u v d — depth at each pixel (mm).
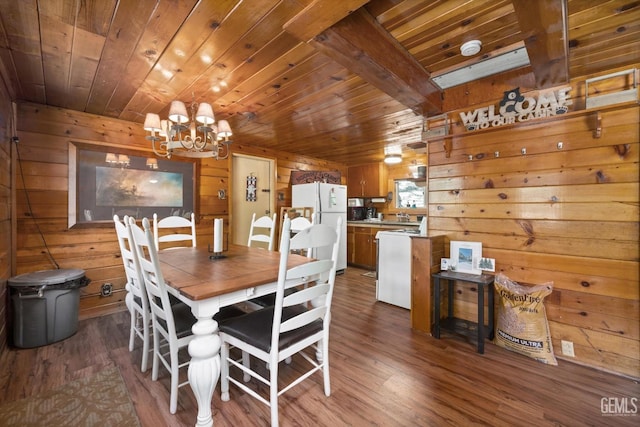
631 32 1611
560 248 2049
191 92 2385
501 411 1521
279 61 1918
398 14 1564
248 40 1671
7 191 2268
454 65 2123
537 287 2074
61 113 2686
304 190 4754
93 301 2846
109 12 1408
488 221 2365
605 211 1894
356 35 1548
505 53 1916
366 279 4438
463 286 2551
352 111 2908
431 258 2443
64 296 2322
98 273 2875
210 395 1358
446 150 2559
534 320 2039
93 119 2857
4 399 1599
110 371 1880
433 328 2449
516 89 2172
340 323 2705
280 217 4711
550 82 1991
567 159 2027
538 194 2139
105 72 2023
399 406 1562
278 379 1822
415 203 5609
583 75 2020
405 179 5602
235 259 2062
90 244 2830
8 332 2246
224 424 1448
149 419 1463
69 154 2713
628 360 1812
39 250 2576
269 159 4711
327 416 1488
